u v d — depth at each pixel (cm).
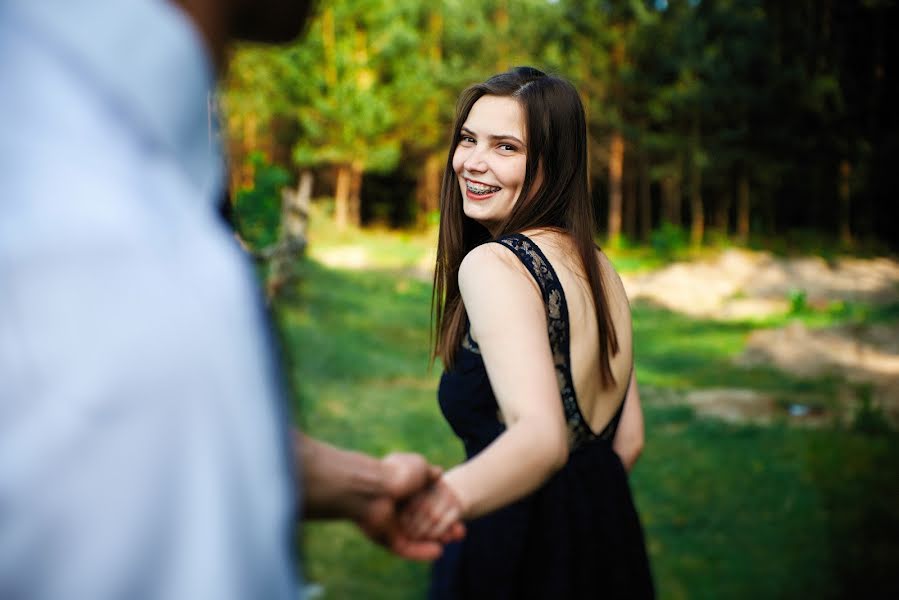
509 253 129
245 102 2797
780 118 2644
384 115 2891
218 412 36
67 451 32
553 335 130
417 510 92
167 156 40
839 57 1243
